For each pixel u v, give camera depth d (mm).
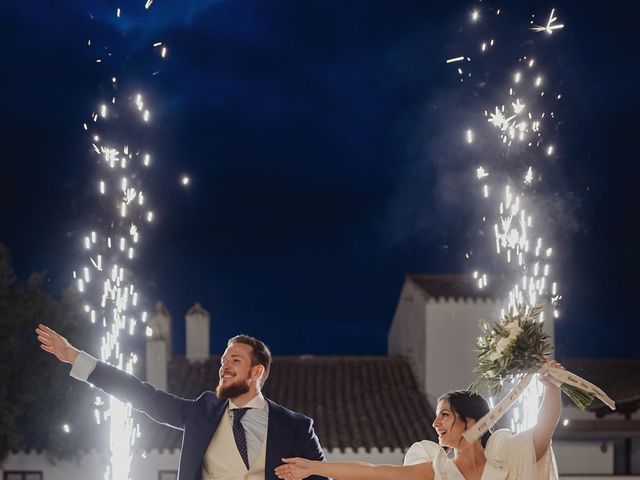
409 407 25797
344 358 28156
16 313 22922
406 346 28656
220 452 6250
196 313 27688
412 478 6039
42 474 22938
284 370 27609
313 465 6117
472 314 26641
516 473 5855
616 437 25125
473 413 5961
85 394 22953
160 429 23484
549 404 5922
